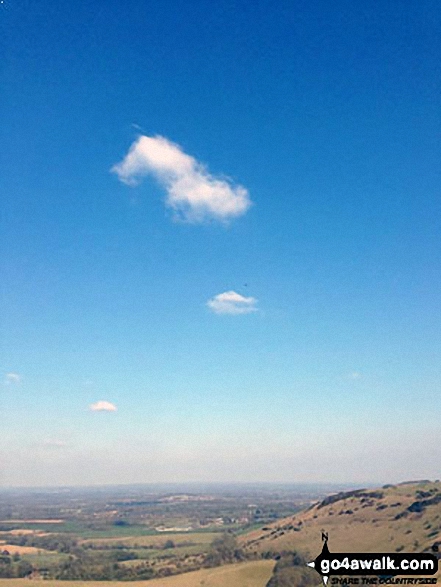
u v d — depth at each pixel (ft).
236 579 501.15
